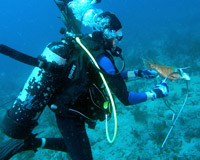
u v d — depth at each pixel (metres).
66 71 1.91
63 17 2.44
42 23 133.75
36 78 1.94
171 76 2.24
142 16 56.12
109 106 1.99
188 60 12.31
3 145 2.24
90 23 1.98
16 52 1.58
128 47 23.69
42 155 6.64
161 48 18.50
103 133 6.87
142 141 5.81
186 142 5.33
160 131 5.88
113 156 5.60
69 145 2.12
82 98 1.99
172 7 58.38
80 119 2.18
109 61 1.81
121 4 114.81
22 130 1.97
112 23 1.88
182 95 7.95
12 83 21.11
